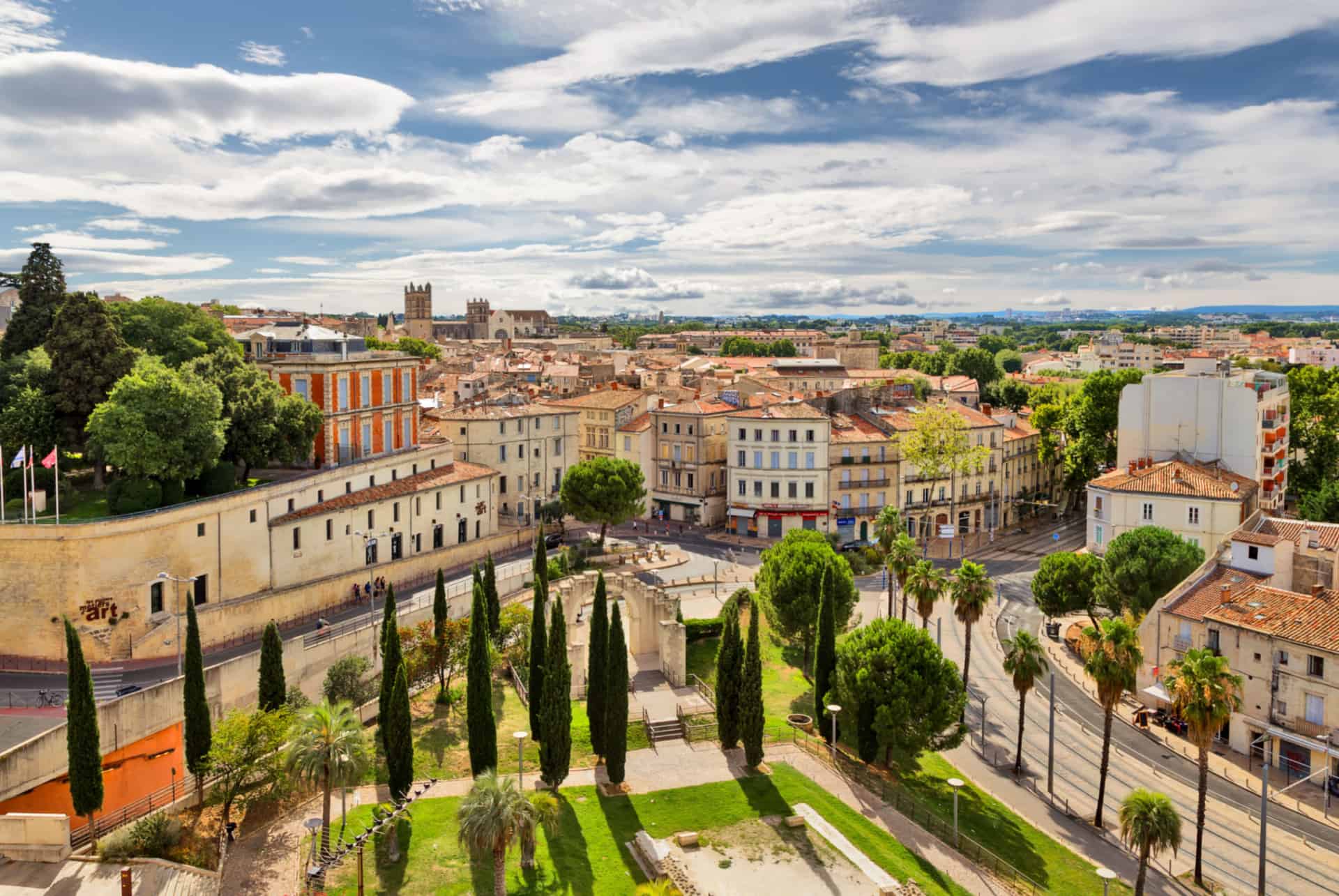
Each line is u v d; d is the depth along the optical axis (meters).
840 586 78.94
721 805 55.41
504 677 73.56
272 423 84.75
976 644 90.88
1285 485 120.31
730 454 129.62
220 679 60.53
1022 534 136.75
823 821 53.97
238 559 76.75
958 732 62.62
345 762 44.91
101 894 42.81
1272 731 65.06
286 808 52.34
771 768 60.38
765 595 80.88
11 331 90.44
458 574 97.50
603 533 113.44
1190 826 58.59
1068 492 151.75
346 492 90.38
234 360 88.19
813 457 126.56
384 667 55.88
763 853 50.50
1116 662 55.56
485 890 45.12
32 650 65.75
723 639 62.91
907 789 60.75
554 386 183.12
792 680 79.25
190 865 45.75
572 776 58.09
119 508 72.62
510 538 110.56
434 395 163.75
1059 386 197.50
